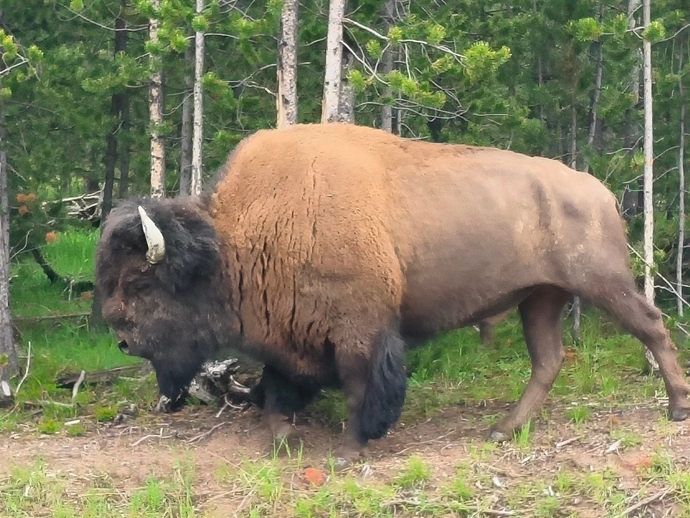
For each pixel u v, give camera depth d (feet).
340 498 15.88
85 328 37.22
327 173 17.78
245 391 22.79
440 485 16.03
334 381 18.69
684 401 18.08
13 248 36.14
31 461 18.78
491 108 28.81
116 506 16.44
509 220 17.97
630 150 31.30
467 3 31.50
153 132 28.84
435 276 18.02
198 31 24.29
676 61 35.73
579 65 29.30
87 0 34.83
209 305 18.20
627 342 28.14
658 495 14.98
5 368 24.43
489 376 25.68
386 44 28.25
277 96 26.00
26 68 30.35
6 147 30.91
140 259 17.88
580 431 18.25
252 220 17.95
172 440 20.36
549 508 14.99
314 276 17.56
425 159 18.48
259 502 16.15
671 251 31.37
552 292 19.11
